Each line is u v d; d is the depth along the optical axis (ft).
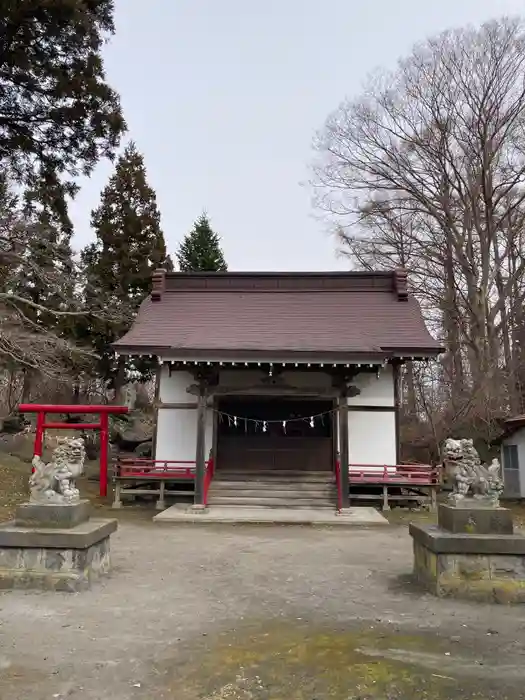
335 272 74.33
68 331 89.10
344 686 15.11
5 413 102.58
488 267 91.04
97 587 25.11
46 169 75.87
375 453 60.85
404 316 67.00
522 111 89.10
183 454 61.62
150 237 101.76
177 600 23.57
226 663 16.70
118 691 14.82
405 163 98.58
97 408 62.18
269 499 54.34
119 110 75.97
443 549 23.49
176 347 51.16
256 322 65.05
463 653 17.52
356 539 40.37
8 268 68.44
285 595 24.63
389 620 20.85
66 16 63.93
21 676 15.70
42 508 25.35
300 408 62.95
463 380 99.35
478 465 25.57
